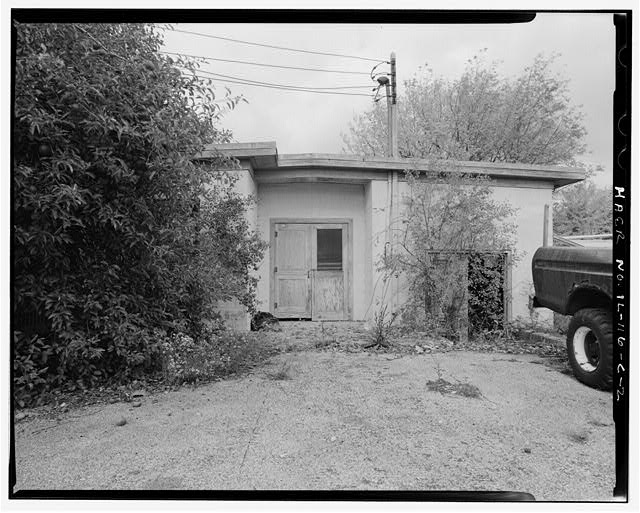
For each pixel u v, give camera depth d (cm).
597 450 286
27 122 339
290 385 411
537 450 285
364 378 432
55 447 286
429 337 631
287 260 827
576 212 1842
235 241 627
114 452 279
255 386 408
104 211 392
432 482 246
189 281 509
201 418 333
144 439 297
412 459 271
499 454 279
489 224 656
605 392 397
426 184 679
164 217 455
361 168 750
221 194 654
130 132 388
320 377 436
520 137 1485
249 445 288
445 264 657
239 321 682
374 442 293
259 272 813
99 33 389
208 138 509
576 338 435
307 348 570
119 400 374
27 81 337
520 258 755
